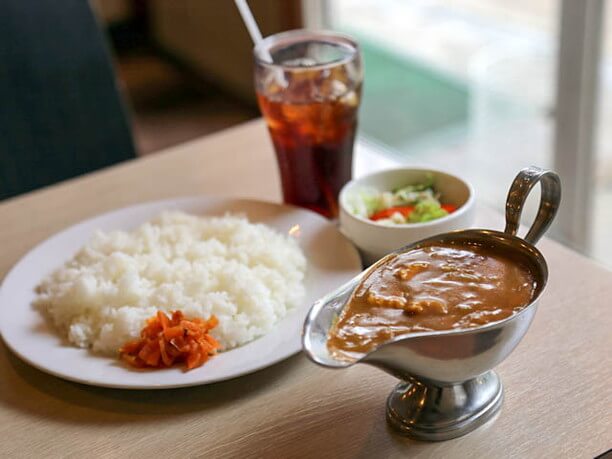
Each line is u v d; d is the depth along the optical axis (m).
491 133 1.48
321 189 0.68
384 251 0.58
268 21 1.85
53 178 1.00
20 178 0.98
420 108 1.65
